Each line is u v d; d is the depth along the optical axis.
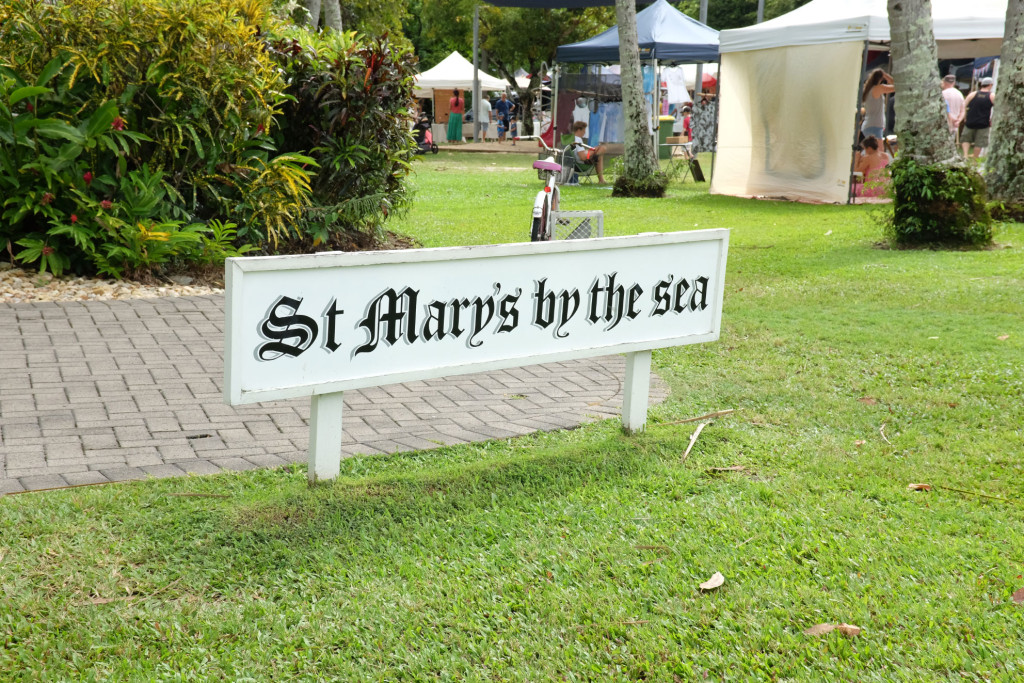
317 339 3.38
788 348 6.27
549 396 5.40
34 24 7.76
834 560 3.18
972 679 2.51
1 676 2.47
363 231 10.38
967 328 6.68
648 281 4.29
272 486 3.80
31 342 6.14
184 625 2.76
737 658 2.62
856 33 14.16
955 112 17.52
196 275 8.32
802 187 15.80
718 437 4.53
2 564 3.03
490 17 37.22
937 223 10.29
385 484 3.76
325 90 9.41
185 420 4.75
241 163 8.53
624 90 16.88
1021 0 11.77
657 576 3.09
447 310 3.68
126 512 3.46
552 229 8.15
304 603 2.91
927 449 4.37
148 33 7.93
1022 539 3.34
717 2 42.88
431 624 2.80
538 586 3.04
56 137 7.49
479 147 32.97
